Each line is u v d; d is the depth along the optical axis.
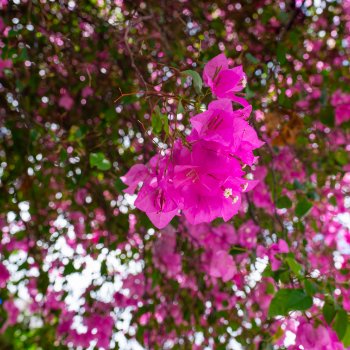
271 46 0.88
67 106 0.94
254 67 0.79
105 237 0.99
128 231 1.04
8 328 1.17
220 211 0.34
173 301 1.06
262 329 0.82
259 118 0.90
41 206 1.04
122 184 0.59
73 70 0.87
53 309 1.10
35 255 1.01
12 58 0.76
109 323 1.07
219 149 0.33
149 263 1.04
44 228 1.03
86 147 0.87
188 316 1.01
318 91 1.02
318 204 1.05
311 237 1.02
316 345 0.51
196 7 0.93
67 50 0.84
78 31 0.89
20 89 0.77
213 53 0.78
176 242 1.03
